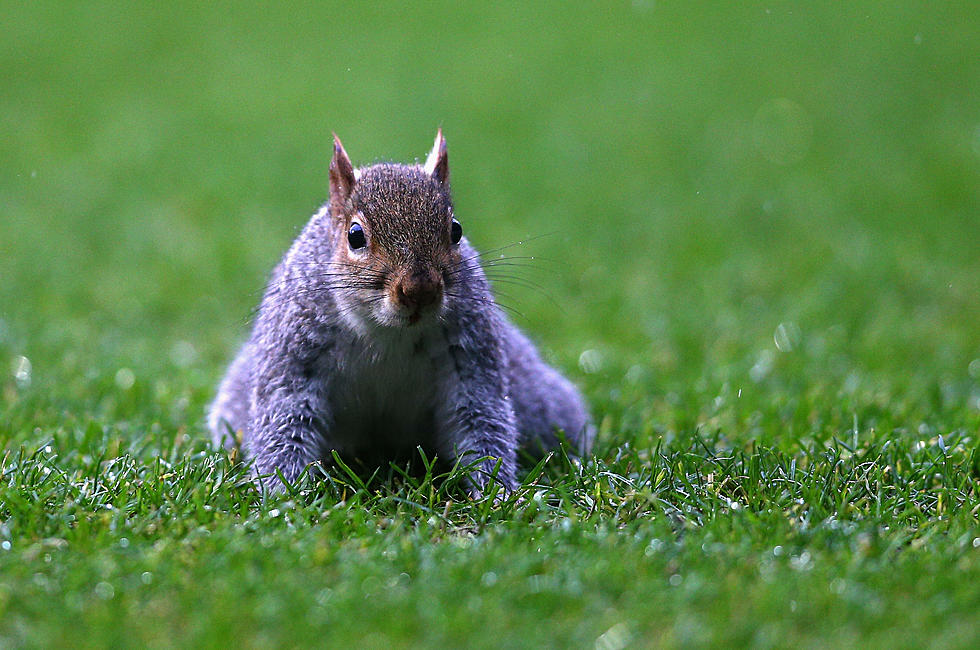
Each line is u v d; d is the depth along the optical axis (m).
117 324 14.72
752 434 9.80
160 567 6.47
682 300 16.02
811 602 6.00
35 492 7.72
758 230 20.23
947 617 5.93
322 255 8.38
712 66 33.88
